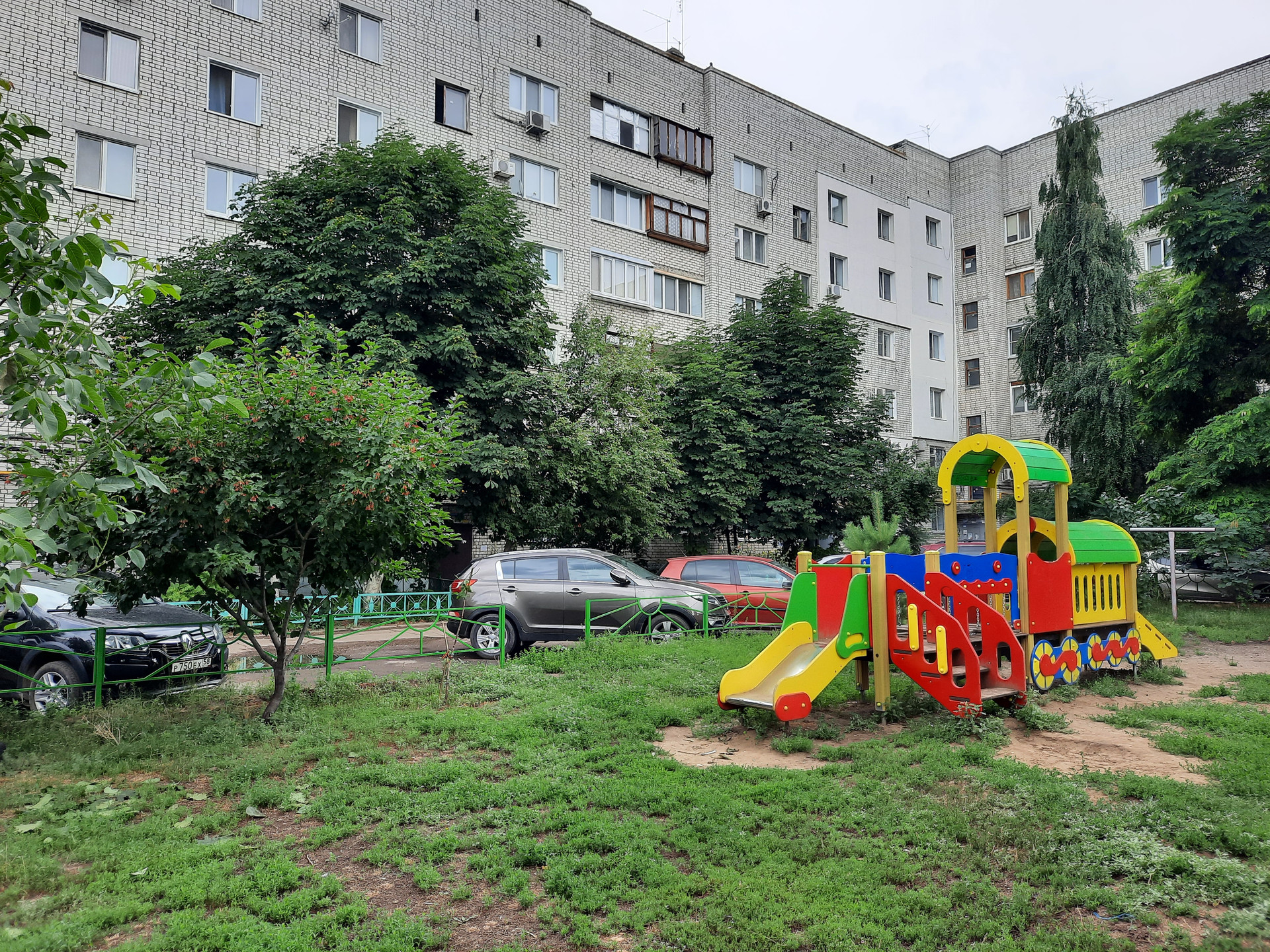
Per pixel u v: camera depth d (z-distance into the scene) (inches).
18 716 298.5
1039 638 351.6
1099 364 1037.8
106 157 753.0
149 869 169.5
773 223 1326.3
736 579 562.3
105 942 143.3
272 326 603.2
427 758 255.0
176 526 279.0
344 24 913.5
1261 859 171.3
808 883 160.6
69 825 192.9
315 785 227.1
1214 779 228.8
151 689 328.5
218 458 277.1
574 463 705.6
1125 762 247.4
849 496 924.0
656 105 1205.7
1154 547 770.2
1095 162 1122.7
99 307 165.5
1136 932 145.7
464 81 993.5
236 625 314.0
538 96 1064.2
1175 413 799.7
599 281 1106.1
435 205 668.1
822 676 288.2
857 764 242.7
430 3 971.9
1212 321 748.0
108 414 191.3
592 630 487.8
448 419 336.2
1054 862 170.7
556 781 224.1
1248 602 721.6
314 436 290.0
